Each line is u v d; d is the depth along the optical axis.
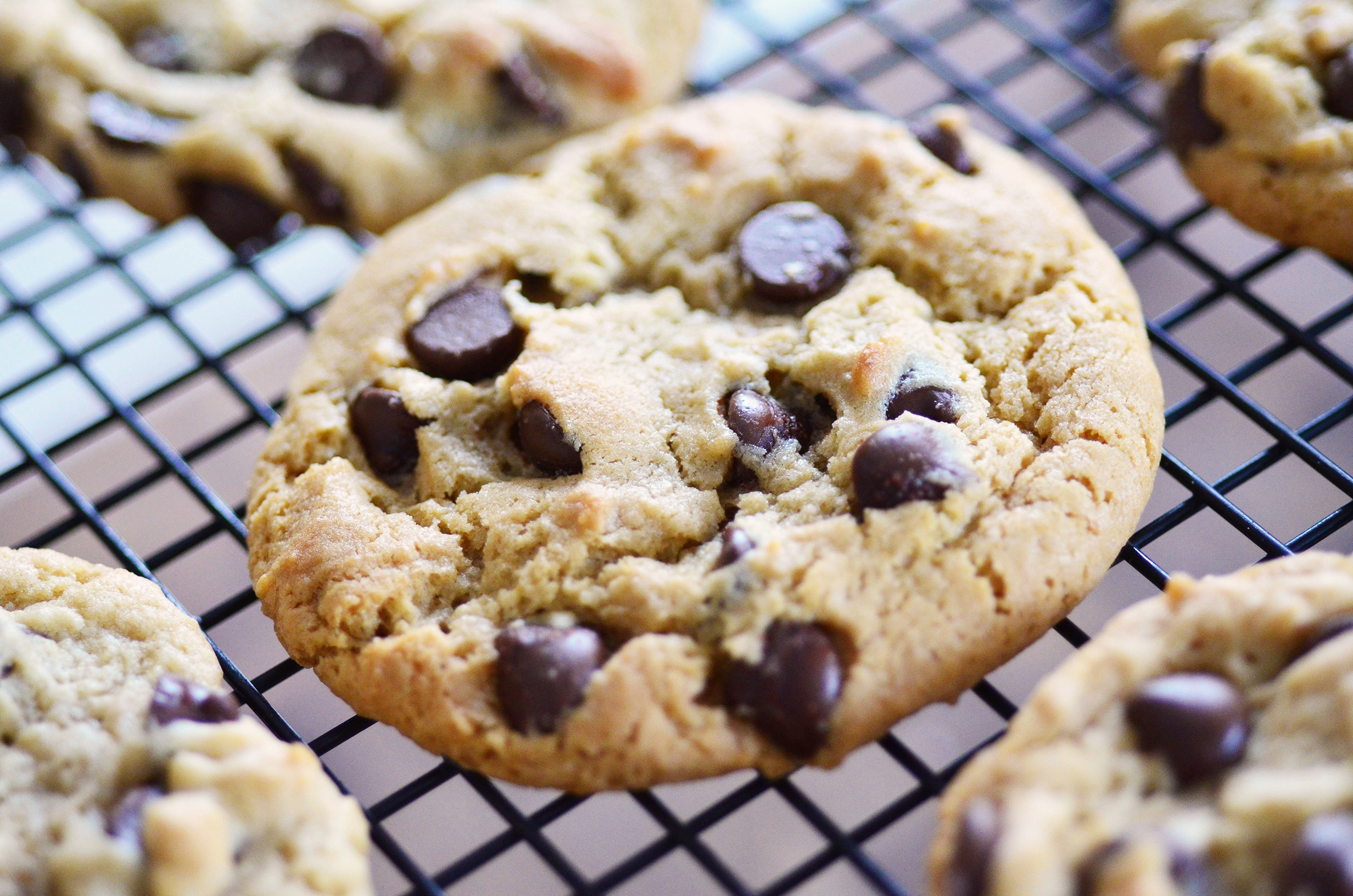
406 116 0.31
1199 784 0.24
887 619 0.25
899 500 0.26
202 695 0.25
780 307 0.28
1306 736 0.24
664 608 0.25
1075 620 0.30
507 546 0.26
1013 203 0.28
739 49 0.35
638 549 0.26
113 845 0.24
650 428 0.26
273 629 0.29
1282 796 0.23
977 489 0.26
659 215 0.28
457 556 0.26
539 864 0.29
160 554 0.27
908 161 0.28
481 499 0.26
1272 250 0.33
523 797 0.26
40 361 0.33
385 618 0.26
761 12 0.35
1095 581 0.26
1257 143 0.29
